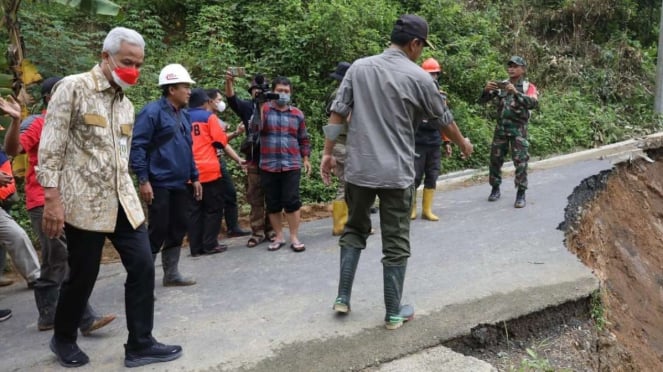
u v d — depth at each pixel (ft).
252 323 14.58
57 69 27.25
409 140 13.28
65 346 12.62
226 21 35.96
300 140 21.38
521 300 15.31
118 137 11.75
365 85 13.21
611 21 56.29
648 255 29.09
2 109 14.02
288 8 36.17
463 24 45.80
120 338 14.14
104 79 11.45
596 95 50.52
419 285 16.69
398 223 13.48
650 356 18.93
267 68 33.96
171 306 16.01
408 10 43.32
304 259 20.02
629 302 22.43
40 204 15.20
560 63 51.26
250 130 21.04
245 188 28.91
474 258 19.07
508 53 49.26
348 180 13.33
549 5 56.75
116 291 17.88
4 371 12.63
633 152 38.75
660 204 35.99
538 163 37.14
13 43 17.03
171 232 17.33
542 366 12.96
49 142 10.89
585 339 14.97
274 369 12.26
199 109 20.88
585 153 39.01
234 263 19.89
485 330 13.99
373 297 15.97
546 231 21.95
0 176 15.48
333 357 12.67
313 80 34.76
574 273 17.35
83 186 11.30
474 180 33.42
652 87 52.80
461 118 37.35
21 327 15.29
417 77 13.00
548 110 44.29
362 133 13.06
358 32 35.83
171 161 16.48
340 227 23.00
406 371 12.25
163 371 12.26
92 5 16.43
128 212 11.70
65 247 14.64
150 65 31.22
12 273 20.25
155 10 37.24
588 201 28.32
